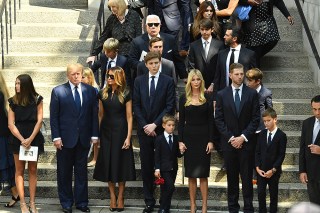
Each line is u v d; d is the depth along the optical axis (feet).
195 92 94.53
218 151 107.34
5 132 98.58
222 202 100.73
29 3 148.87
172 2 123.85
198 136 94.07
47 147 112.88
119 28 116.88
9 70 126.21
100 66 111.45
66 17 140.87
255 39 118.62
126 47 116.88
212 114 94.63
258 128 97.86
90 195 104.68
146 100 99.25
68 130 97.66
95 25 126.82
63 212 98.02
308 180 88.38
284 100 120.06
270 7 118.93
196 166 93.86
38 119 95.76
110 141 98.12
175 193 102.17
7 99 98.58
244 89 93.56
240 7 117.91
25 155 94.58
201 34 110.01
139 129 98.99
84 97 98.43
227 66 103.96
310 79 125.18
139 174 106.32
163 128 98.58
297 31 135.44
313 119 88.22
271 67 128.98
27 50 133.80
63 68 129.39
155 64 98.68
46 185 104.58
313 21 125.49
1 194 105.60
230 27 103.65
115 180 97.35
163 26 124.57
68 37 137.49
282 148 90.48
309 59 128.06
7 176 99.55
